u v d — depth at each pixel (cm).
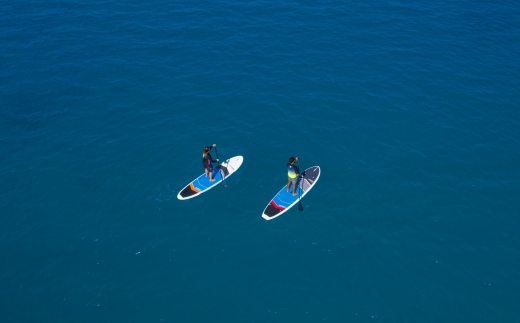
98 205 3228
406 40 5031
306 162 3553
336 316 2528
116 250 2914
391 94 4262
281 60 4728
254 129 3875
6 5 5816
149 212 3169
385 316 2523
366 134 3816
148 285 2706
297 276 2742
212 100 4212
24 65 4731
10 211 3188
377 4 5719
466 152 3644
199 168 3516
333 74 4525
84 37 5172
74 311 2575
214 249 2909
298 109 4088
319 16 5459
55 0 5928
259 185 3359
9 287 2703
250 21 5375
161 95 4291
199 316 2544
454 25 5316
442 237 2970
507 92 4284
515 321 2498
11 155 3656
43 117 4053
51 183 3406
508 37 5106
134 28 5306
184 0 5850
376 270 2767
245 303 2605
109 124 3972
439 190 3312
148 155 3641
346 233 3000
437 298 2611
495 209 3162
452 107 4106
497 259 2831
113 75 4575
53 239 2988
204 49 4912
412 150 3662
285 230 3025
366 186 3344
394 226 3048
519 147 3684
